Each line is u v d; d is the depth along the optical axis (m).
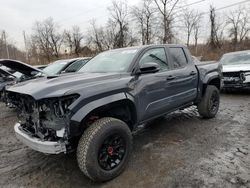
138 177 3.10
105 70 3.82
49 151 2.73
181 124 5.18
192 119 5.53
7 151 4.21
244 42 40.44
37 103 2.87
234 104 7.03
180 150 3.85
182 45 4.96
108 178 3.02
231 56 9.74
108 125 2.97
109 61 4.02
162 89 3.96
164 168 3.29
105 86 3.06
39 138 2.93
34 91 2.75
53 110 2.77
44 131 2.95
